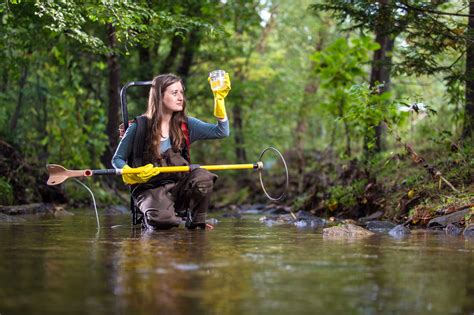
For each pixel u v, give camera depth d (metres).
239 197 14.23
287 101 18.30
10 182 8.98
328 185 8.71
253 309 2.11
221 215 8.26
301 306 2.16
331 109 10.20
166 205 5.18
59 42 9.56
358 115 7.23
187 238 4.41
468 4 6.64
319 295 2.34
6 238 4.40
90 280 2.60
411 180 6.83
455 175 6.31
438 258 3.32
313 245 3.94
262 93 16.95
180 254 3.43
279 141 19.72
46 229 5.26
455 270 2.91
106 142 11.38
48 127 11.40
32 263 3.07
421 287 2.50
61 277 2.67
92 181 11.02
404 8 6.54
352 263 3.11
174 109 5.20
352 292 2.39
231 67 17.31
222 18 12.45
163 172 5.19
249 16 12.66
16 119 10.66
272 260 3.20
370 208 7.19
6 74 10.32
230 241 4.19
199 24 8.26
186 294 2.34
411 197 6.32
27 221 6.41
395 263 3.12
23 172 9.56
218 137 5.46
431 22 6.64
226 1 12.45
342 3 6.97
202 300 2.24
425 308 2.15
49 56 10.94
